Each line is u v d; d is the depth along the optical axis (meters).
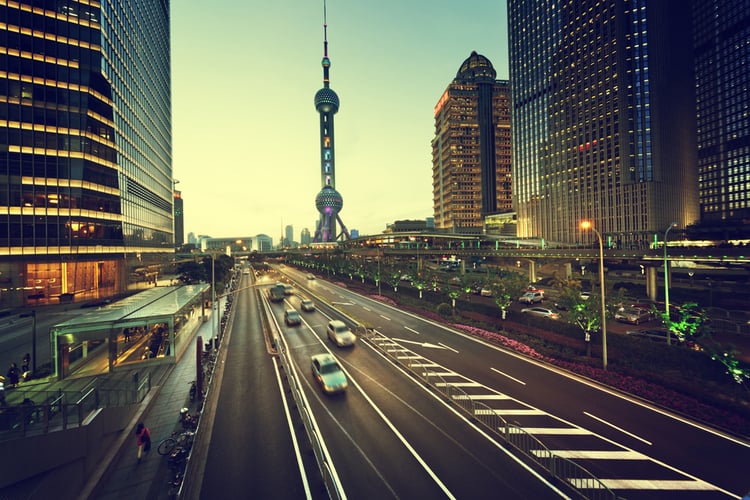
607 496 10.41
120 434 14.49
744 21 125.75
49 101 48.56
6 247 44.97
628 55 105.56
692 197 117.38
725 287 44.16
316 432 14.68
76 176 50.31
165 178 98.56
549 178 129.62
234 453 13.30
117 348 24.45
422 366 22.11
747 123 125.81
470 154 173.62
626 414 15.37
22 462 9.91
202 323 36.97
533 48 137.00
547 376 20.12
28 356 21.58
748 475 11.23
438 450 13.17
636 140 104.19
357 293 59.41
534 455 12.60
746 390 16.20
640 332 25.09
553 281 54.59
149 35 82.88
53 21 49.22
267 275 108.62
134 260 69.50
